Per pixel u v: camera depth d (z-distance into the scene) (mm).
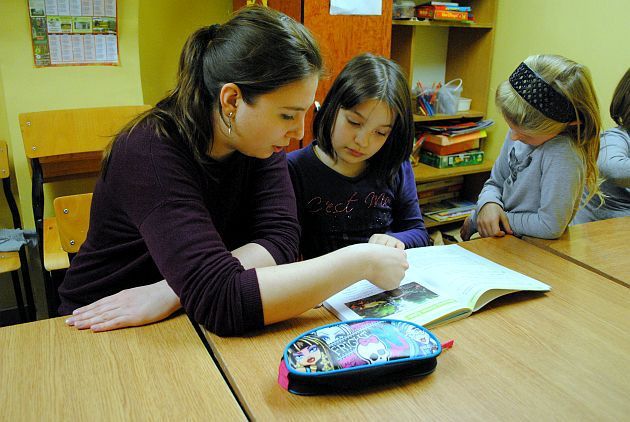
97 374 760
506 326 912
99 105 2219
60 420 669
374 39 2268
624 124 1944
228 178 1027
